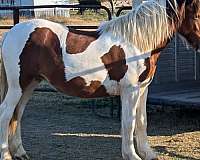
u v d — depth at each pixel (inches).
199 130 263.7
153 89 297.7
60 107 329.1
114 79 185.9
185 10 189.0
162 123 283.0
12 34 192.4
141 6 187.2
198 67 329.4
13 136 199.9
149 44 185.6
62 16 951.6
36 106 332.5
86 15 931.3
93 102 323.0
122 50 184.7
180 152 219.1
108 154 216.7
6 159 194.4
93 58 185.0
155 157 198.4
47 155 215.2
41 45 187.9
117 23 187.6
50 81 191.8
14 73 189.8
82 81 186.4
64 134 254.1
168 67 307.3
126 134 187.9
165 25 187.2
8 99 191.5
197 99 275.6
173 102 273.4
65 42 187.5
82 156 213.8
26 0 1158.3
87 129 266.1
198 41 190.1
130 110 186.4
